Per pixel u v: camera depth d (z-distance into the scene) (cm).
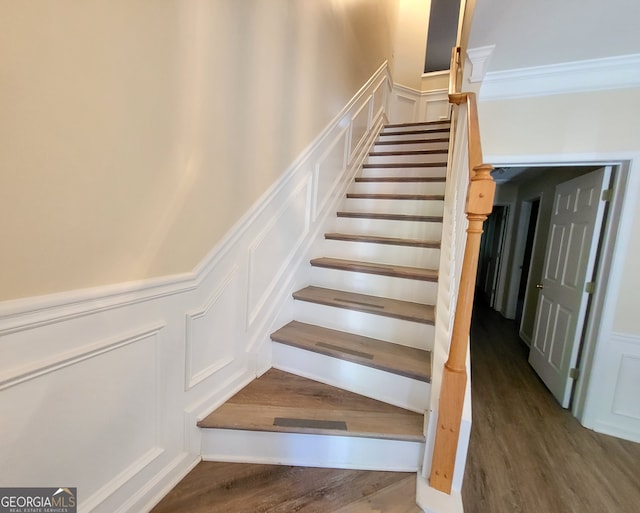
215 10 116
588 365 232
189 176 112
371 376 149
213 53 117
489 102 221
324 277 208
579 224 259
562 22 156
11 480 73
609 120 199
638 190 201
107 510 94
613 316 217
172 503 111
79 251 81
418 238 221
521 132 216
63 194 76
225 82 125
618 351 217
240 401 143
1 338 68
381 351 158
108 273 89
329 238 226
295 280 194
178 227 110
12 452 72
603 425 223
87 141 80
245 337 152
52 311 76
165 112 101
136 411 102
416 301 185
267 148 156
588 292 238
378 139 346
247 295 151
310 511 109
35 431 76
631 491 173
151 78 95
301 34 176
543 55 188
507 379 303
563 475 183
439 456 116
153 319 104
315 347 160
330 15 210
